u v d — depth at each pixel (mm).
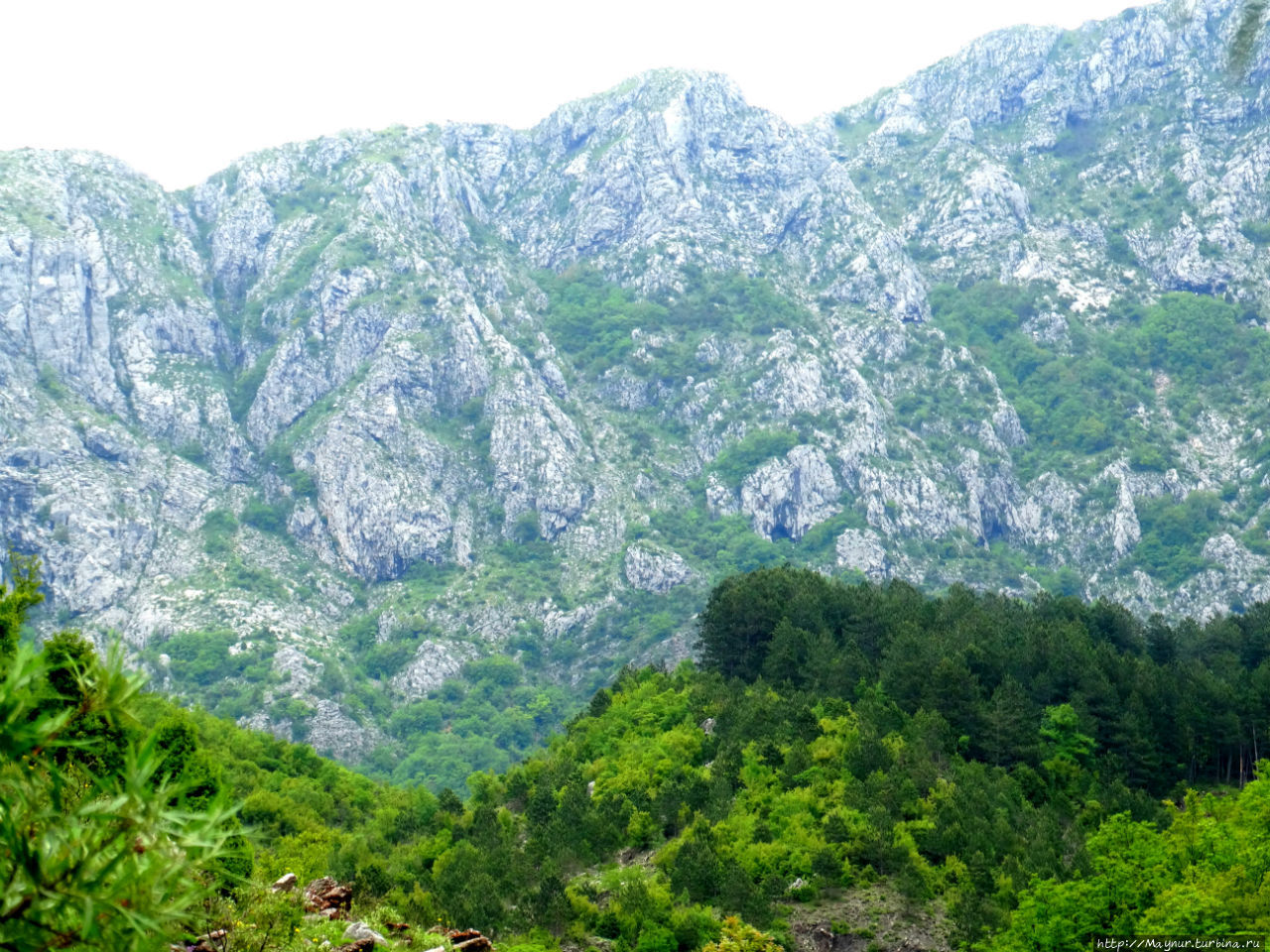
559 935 103312
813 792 124250
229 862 41781
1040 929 90000
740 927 97750
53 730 15203
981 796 119875
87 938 14547
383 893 99938
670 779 136750
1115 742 140000
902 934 102562
